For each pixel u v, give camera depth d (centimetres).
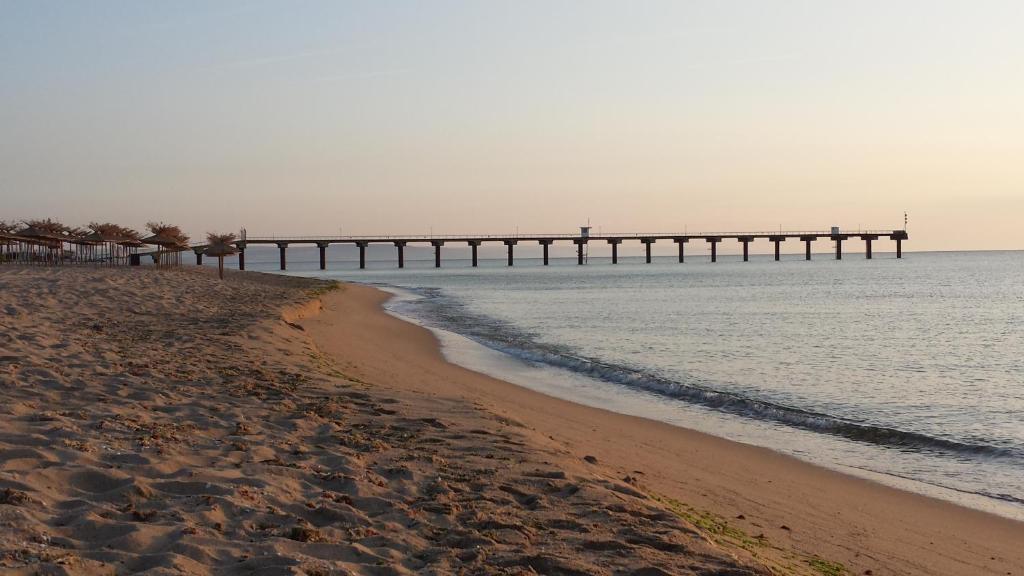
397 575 523
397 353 2380
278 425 969
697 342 3036
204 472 712
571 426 1398
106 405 972
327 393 1249
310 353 1838
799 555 757
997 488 1116
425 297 6159
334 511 639
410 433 996
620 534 654
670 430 1453
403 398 1268
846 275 10469
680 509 855
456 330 3441
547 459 911
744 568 596
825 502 1014
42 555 482
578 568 561
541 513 700
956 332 3422
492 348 2758
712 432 1468
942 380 2134
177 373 1281
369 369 1833
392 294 6481
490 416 1166
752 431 1487
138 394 1064
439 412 1167
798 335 3294
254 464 764
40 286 3089
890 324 3791
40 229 6278
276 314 2583
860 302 5391
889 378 2166
